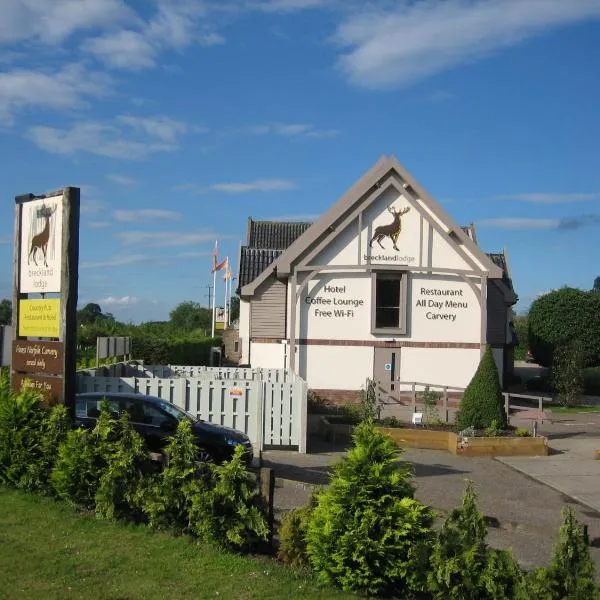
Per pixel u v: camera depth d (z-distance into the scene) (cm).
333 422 1984
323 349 2697
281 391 1698
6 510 909
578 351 3167
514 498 1270
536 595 591
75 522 859
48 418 1050
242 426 1697
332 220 2683
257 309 2894
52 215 1280
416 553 660
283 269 2667
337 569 681
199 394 1702
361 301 2712
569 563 596
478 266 2745
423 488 1331
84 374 1792
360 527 679
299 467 1499
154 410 1313
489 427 1838
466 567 625
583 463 1628
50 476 966
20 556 734
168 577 690
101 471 896
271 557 770
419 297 2727
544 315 3644
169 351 3188
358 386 2698
